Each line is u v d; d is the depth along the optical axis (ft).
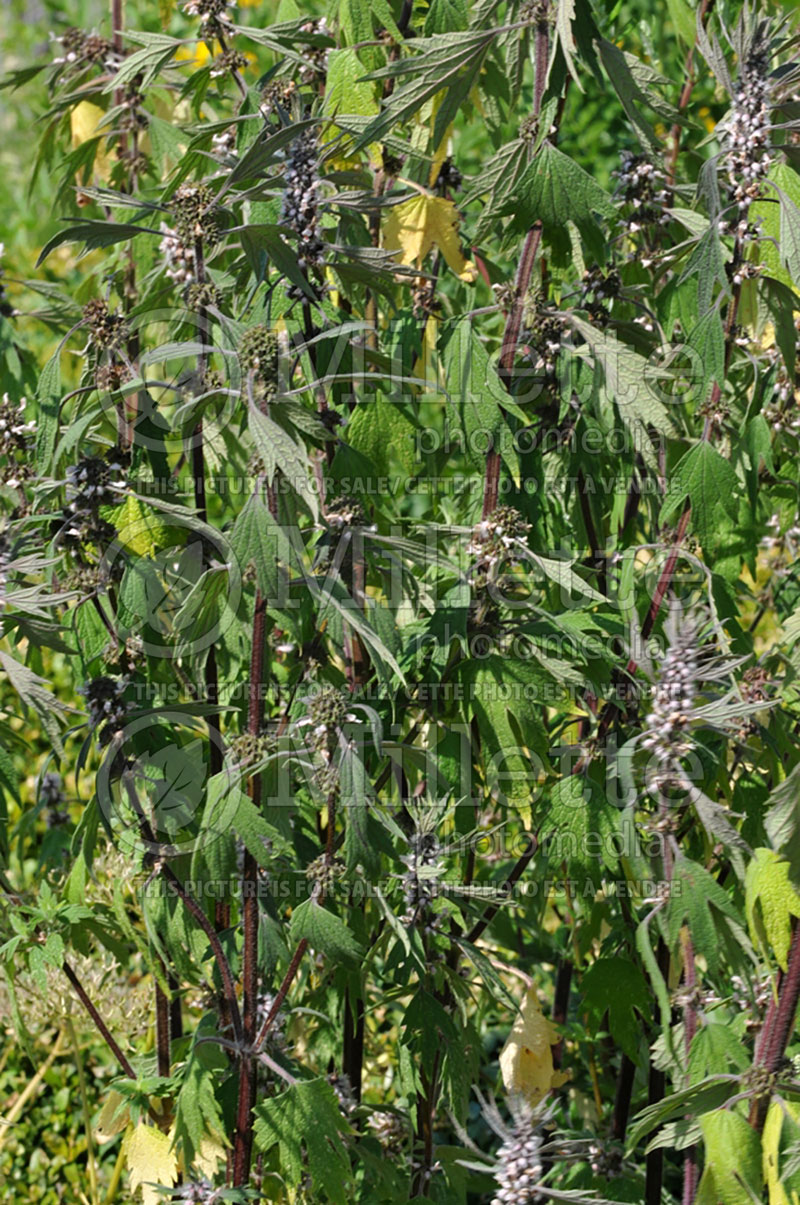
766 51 5.64
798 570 8.00
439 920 6.35
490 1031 10.36
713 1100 5.54
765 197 5.81
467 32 5.75
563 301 7.06
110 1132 6.84
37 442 6.17
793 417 7.38
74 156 8.57
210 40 6.87
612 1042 8.57
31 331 15.02
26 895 7.73
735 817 6.35
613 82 6.08
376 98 7.09
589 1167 7.51
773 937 5.22
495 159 6.18
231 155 6.53
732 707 5.29
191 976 6.56
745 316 6.65
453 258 6.68
